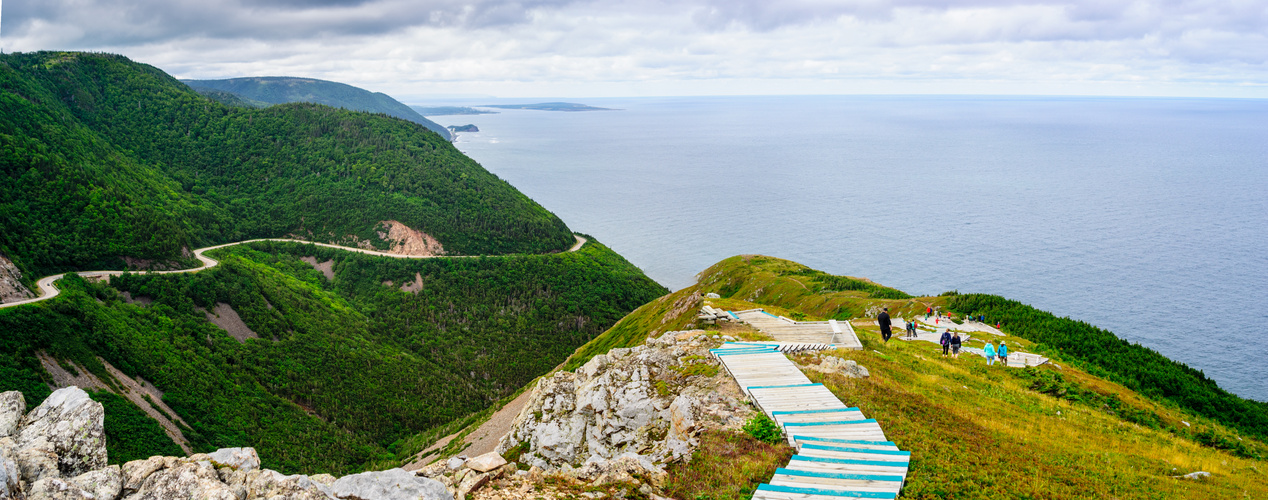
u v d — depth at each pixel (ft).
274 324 516.73
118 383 362.94
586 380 125.59
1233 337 612.70
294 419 419.54
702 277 532.32
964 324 198.80
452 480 55.57
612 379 115.34
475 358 581.12
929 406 83.82
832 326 135.44
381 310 640.17
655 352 117.19
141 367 392.06
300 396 454.81
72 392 51.24
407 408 474.90
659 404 100.42
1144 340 611.88
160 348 421.18
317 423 426.10
